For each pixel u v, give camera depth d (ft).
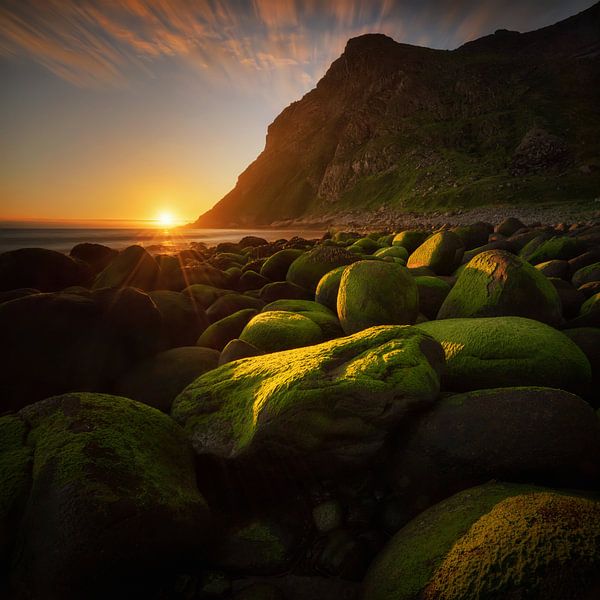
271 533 9.73
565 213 157.69
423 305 24.22
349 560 8.86
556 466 9.09
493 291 18.31
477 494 8.46
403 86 408.67
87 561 7.33
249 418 11.02
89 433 9.28
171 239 220.84
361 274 19.04
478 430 9.67
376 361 11.07
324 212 420.36
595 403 14.34
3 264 31.53
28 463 8.98
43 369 15.20
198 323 24.36
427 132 361.92
